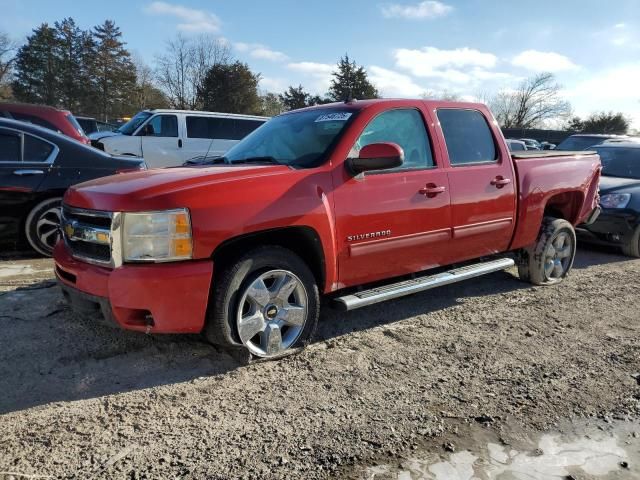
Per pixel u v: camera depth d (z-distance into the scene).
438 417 3.00
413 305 5.00
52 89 59.47
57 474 2.40
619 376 3.60
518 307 5.01
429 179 4.31
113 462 2.50
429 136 4.46
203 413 2.96
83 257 3.41
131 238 3.14
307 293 3.71
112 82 61.06
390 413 3.02
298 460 2.56
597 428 2.96
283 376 3.42
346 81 56.03
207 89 51.75
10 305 4.45
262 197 3.38
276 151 4.23
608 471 2.58
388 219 4.04
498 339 4.18
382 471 2.50
